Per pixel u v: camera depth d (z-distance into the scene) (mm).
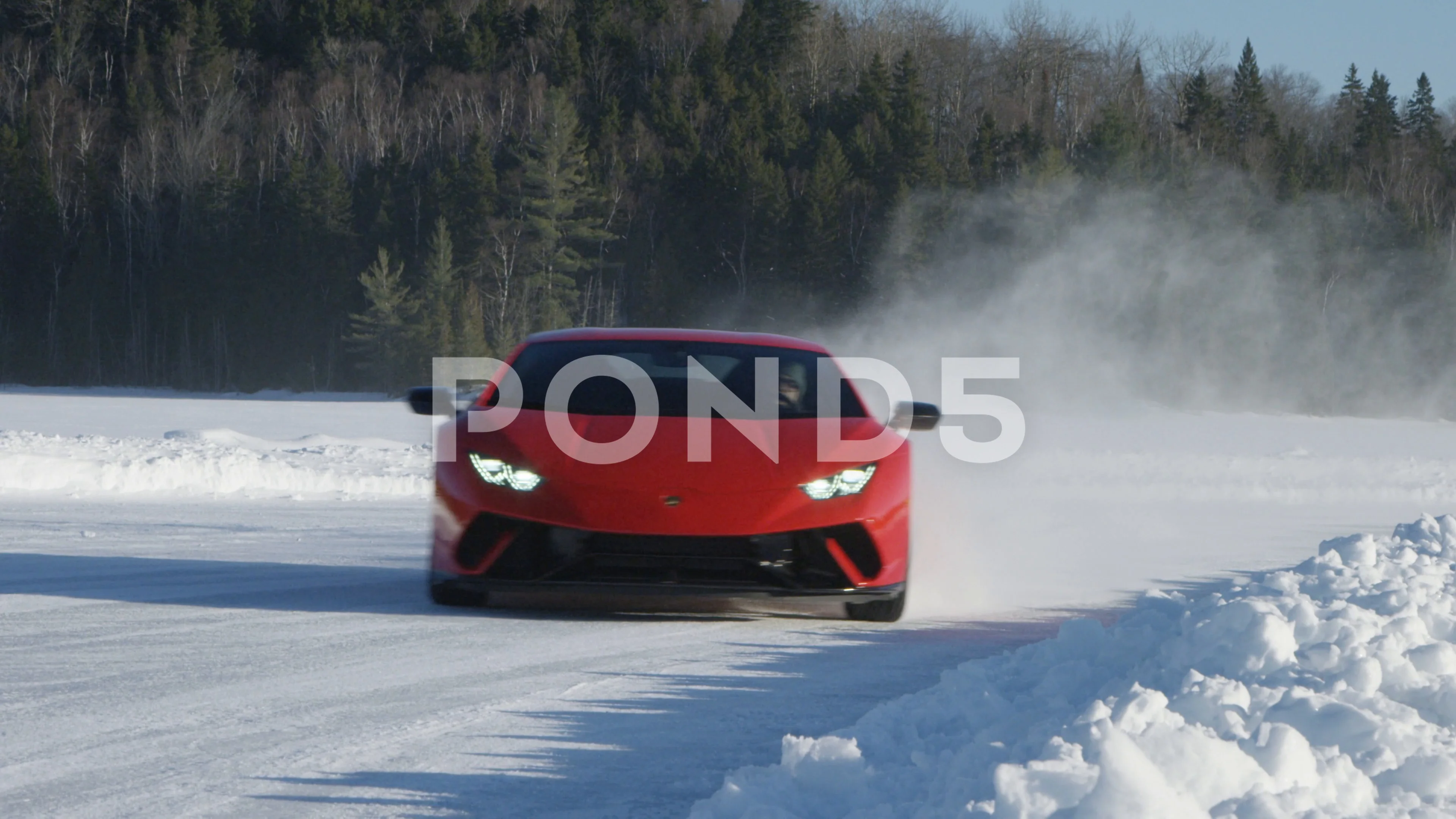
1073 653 12164
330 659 13570
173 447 49969
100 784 9352
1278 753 8164
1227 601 13305
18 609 16516
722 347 18828
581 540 14516
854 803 8430
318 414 118188
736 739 10773
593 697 12070
